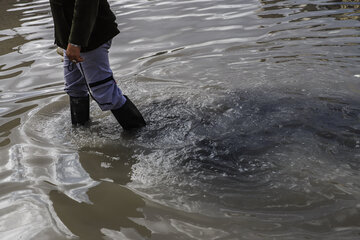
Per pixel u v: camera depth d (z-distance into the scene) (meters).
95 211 2.18
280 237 1.89
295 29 5.21
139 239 1.94
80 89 3.23
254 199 2.21
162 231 1.99
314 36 4.89
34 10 7.49
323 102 3.33
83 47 2.84
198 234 1.95
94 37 2.84
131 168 2.64
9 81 4.27
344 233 1.89
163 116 3.36
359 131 2.86
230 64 4.34
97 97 3.03
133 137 3.07
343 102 3.30
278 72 4.03
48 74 4.41
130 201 2.26
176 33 5.53
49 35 5.81
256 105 3.39
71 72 3.15
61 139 3.08
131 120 3.15
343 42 4.62
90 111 3.57
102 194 2.34
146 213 2.14
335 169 2.44
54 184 2.47
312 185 2.29
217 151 2.77
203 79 4.04
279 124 3.05
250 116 3.22
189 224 2.03
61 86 4.08
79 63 2.94
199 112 3.37
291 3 6.51
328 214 2.03
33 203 2.28
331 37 4.81
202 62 4.46
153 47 5.07
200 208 2.16
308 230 1.93
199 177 2.47
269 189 2.29
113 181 2.49
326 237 1.87
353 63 4.06
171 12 6.62
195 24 5.86
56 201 2.29
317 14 5.76
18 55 5.07
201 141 2.92
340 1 6.30
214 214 2.10
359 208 2.06
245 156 2.67
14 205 2.27
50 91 3.97
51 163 2.73
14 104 3.72
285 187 2.29
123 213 2.15
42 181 2.50
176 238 1.93
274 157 2.62
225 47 4.84
